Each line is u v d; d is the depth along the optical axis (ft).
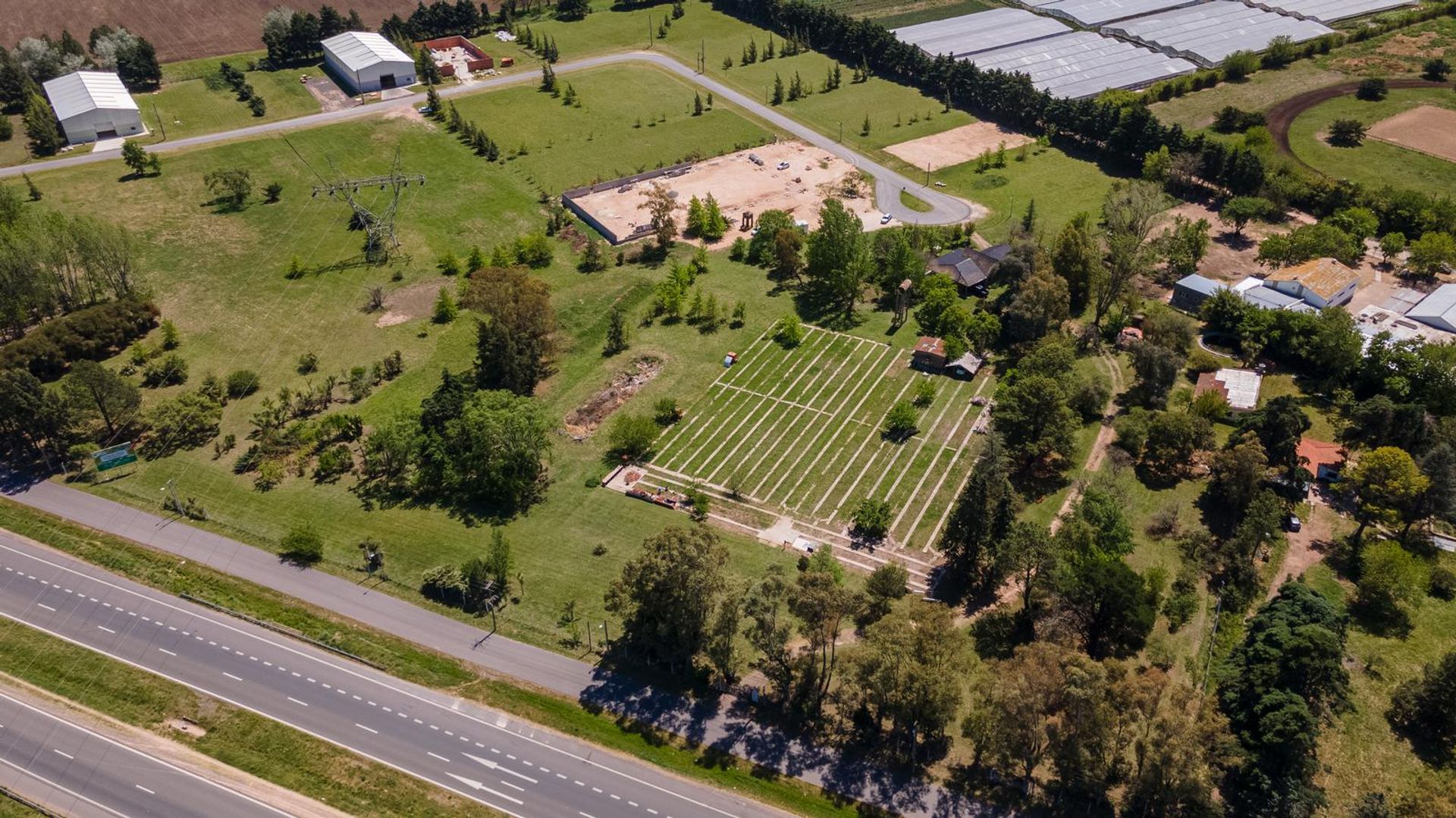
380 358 508.53
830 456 446.19
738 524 404.16
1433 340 503.20
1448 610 360.89
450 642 345.92
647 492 422.82
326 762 304.91
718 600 341.21
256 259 593.42
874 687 293.84
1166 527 395.34
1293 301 528.22
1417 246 568.00
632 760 307.37
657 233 620.90
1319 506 408.87
